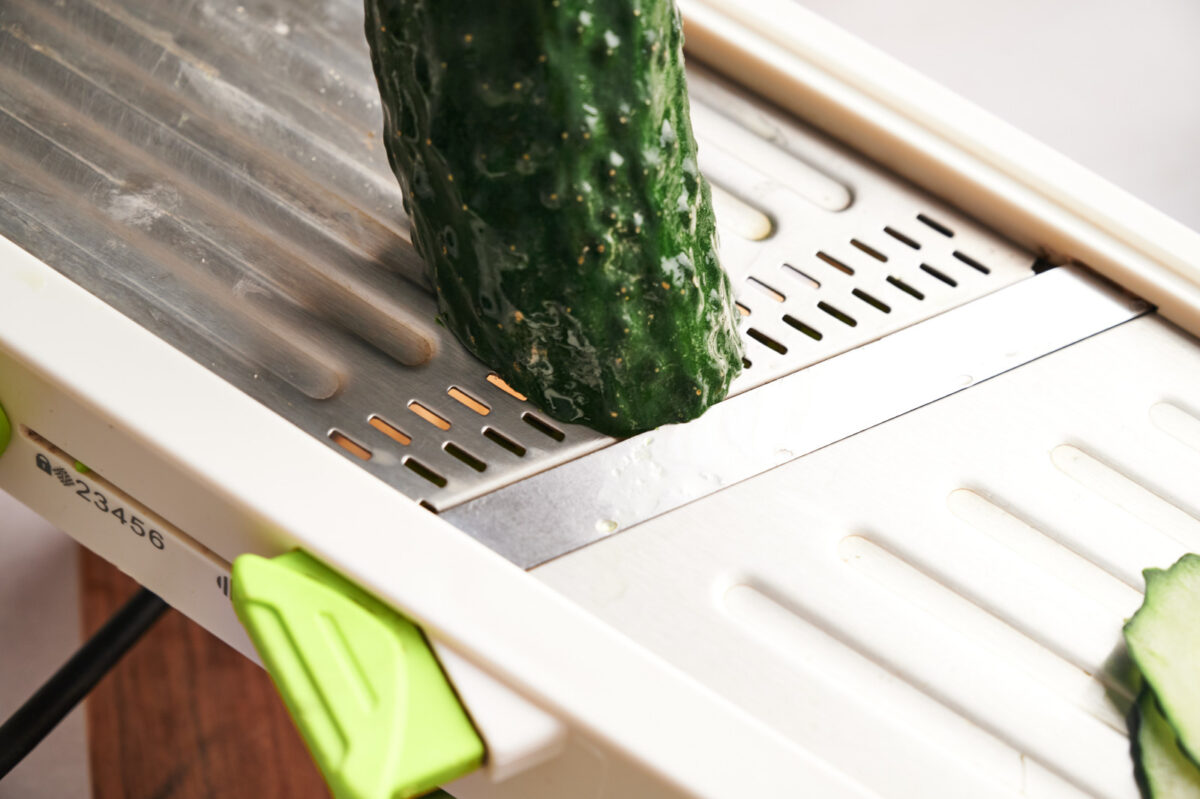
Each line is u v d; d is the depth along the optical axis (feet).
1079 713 0.97
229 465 0.93
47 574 1.34
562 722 0.91
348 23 1.07
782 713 0.95
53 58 1.04
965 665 0.97
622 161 0.93
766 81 1.09
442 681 0.91
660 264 0.96
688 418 1.00
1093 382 1.04
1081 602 0.99
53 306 0.95
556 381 0.98
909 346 1.04
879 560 0.99
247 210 1.03
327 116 1.05
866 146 1.09
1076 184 1.06
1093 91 1.51
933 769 0.95
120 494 0.97
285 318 1.01
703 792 0.90
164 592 1.00
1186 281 1.05
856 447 1.01
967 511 1.01
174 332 1.00
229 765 1.30
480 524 0.98
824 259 1.06
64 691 1.15
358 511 0.93
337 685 0.90
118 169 1.03
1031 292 1.06
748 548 0.99
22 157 1.02
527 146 0.93
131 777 1.29
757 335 1.03
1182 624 0.99
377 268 1.02
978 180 1.06
